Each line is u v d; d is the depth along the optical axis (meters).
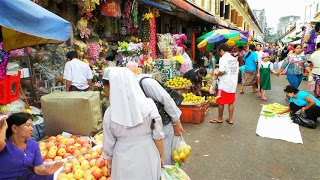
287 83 15.41
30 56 5.88
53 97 4.50
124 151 2.53
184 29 18.19
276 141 5.78
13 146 2.99
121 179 2.53
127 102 2.45
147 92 3.07
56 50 6.42
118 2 7.82
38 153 3.22
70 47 6.71
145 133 2.57
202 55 18.09
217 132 6.37
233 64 6.65
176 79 8.13
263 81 10.09
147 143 2.56
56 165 3.21
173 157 3.37
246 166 4.62
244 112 8.28
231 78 6.66
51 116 4.53
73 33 6.98
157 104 3.10
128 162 2.51
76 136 4.44
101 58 7.89
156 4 9.63
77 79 5.85
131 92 2.47
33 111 5.06
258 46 10.76
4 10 2.72
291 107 7.19
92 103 4.49
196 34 18.67
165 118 3.20
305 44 16.44
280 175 4.32
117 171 2.56
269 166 4.62
